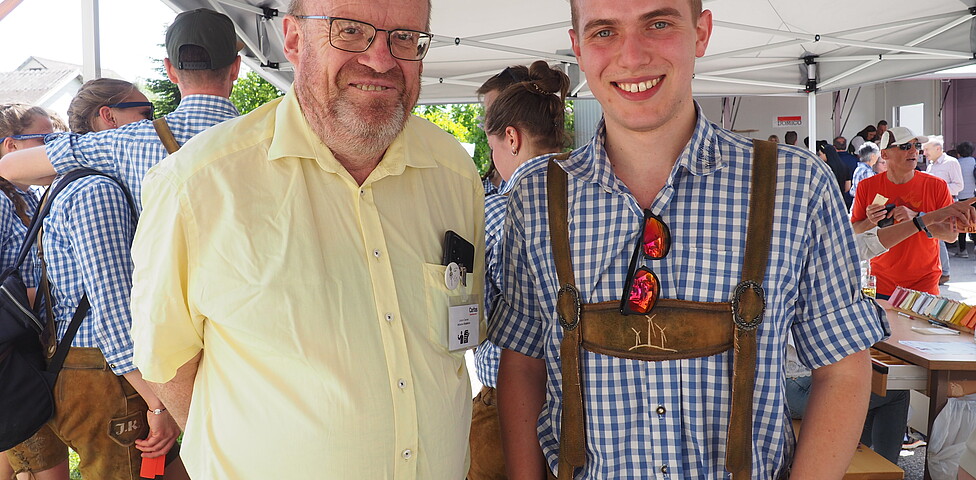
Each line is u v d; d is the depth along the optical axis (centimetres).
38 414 227
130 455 235
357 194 144
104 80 260
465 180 165
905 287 435
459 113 2391
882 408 333
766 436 140
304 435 137
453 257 155
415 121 163
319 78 138
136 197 225
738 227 138
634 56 134
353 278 141
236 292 137
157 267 139
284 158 142
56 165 228
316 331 136
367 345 139
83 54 402
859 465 248
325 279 139
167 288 139
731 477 137
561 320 146
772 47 660
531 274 156
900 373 275
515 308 160
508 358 163
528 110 222
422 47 146
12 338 224
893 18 616
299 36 141
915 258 431
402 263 147
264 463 139
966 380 268
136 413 235
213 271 138
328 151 143
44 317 236
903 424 330
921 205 436
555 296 149
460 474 158
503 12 588
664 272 140
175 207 137
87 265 216
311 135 144
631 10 134
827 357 141
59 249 224
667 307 139
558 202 148
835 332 139
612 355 142
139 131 222
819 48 728
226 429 141
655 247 139
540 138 223
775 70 778
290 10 143
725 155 141
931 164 1115
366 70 137
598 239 144
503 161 230
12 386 223
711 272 138
